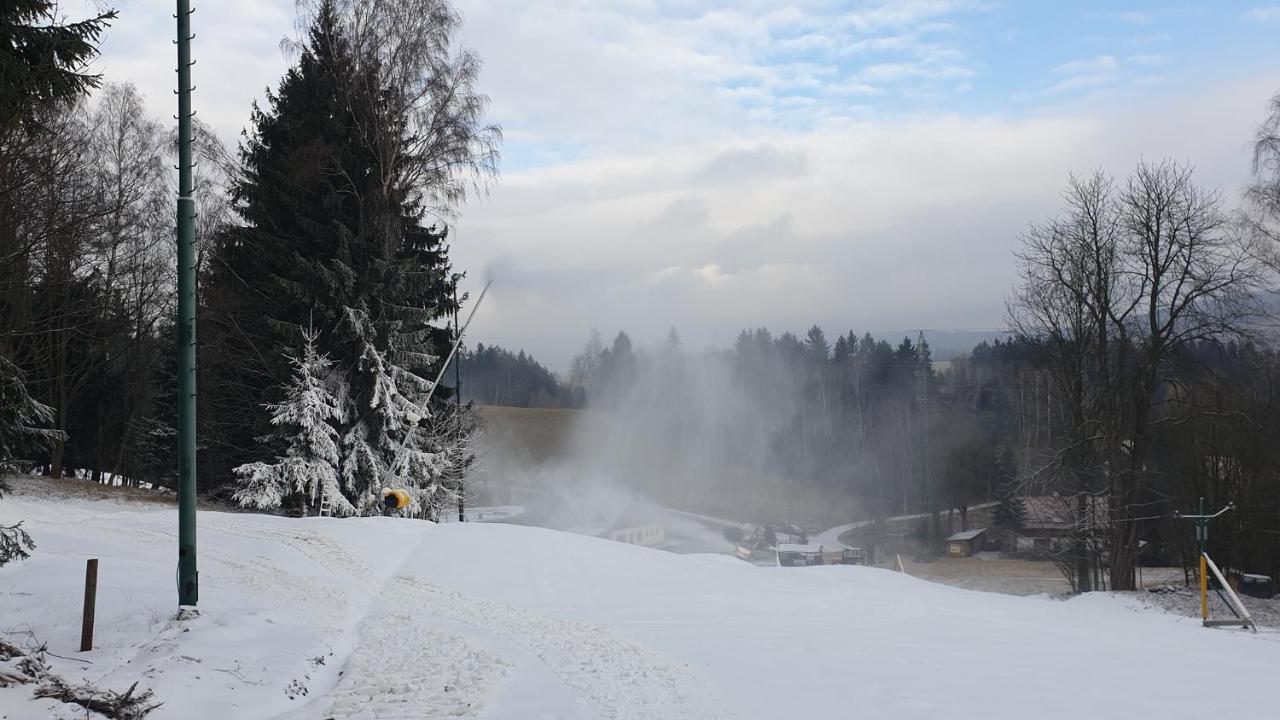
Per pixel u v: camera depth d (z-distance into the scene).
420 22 31.70
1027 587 40.94
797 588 19.39
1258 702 9.66
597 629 13.96
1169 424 30.20
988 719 8.66
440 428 36.53
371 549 21.70
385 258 33.06
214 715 8.34
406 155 33.16
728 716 8.73
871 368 112.50
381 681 10.24
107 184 35.75
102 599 13.88
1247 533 33.66
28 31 12.26
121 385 45.94
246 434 37.03
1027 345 33.34
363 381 33.78
